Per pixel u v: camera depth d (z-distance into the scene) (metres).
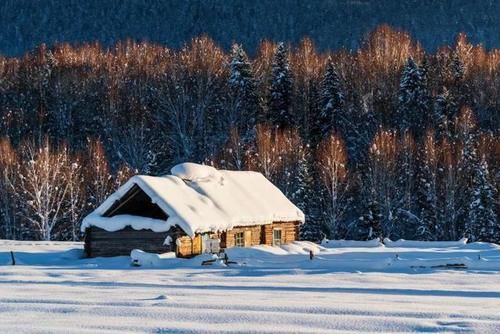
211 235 54.12
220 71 131.50
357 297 25.09
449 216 91.75
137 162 115.56
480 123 117.38
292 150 98.19
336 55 139.62
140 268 42.72
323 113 117.19
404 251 58.78
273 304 22.14
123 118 123.88
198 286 29.36
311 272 36.88
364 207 91.69
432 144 96.31
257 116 123.56
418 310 20.92
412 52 138.12
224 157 102.12
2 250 60.25
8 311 21.19
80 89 132.12
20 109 129.62
